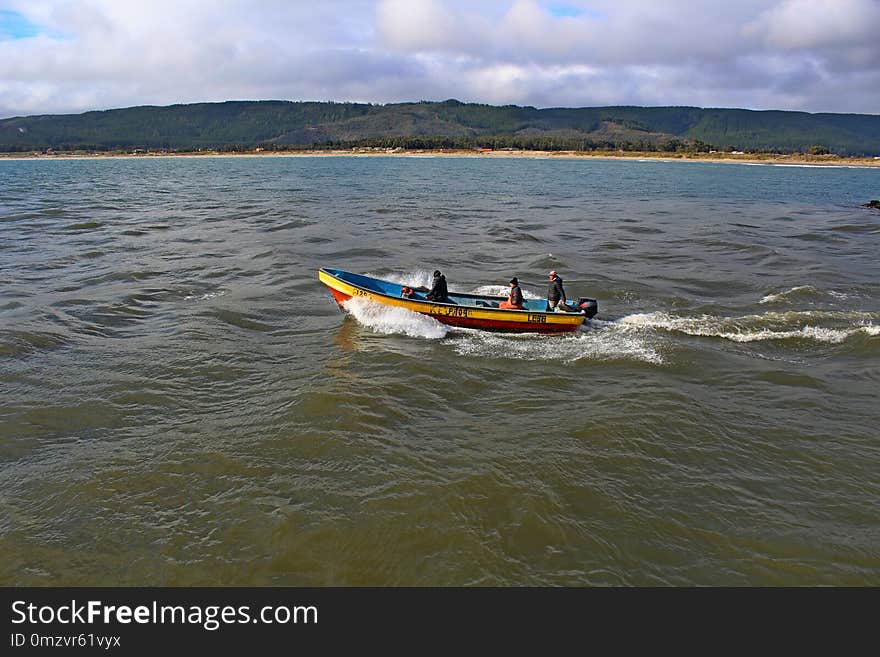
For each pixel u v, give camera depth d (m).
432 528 8.74
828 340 16.61
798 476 10.13
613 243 31.77
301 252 28.17
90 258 26.34
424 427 11.62
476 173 102.88
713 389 13.48
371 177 89.50
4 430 11.38
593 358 15.31
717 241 32.62
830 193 69.44
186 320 17.89
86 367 14.33
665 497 9.51
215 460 10.38
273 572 8.02
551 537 8.61
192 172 104.81
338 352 15.59
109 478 9.85
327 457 10.48
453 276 24.19
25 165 143.62
